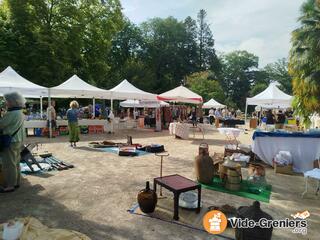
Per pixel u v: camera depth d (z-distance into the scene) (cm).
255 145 769
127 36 4950
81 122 1446
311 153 732
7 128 490
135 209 431
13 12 2133
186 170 690
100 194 498
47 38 2148
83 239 314
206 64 5934
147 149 930
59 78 2275
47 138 1230
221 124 2275
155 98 1553
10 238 303
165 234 356
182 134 1319
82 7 2547
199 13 5906
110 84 3803
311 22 978
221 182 573
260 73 7138
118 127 1706
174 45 5459
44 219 393
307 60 939
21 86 1155
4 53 2014
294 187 582
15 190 511
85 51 2669
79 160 773
